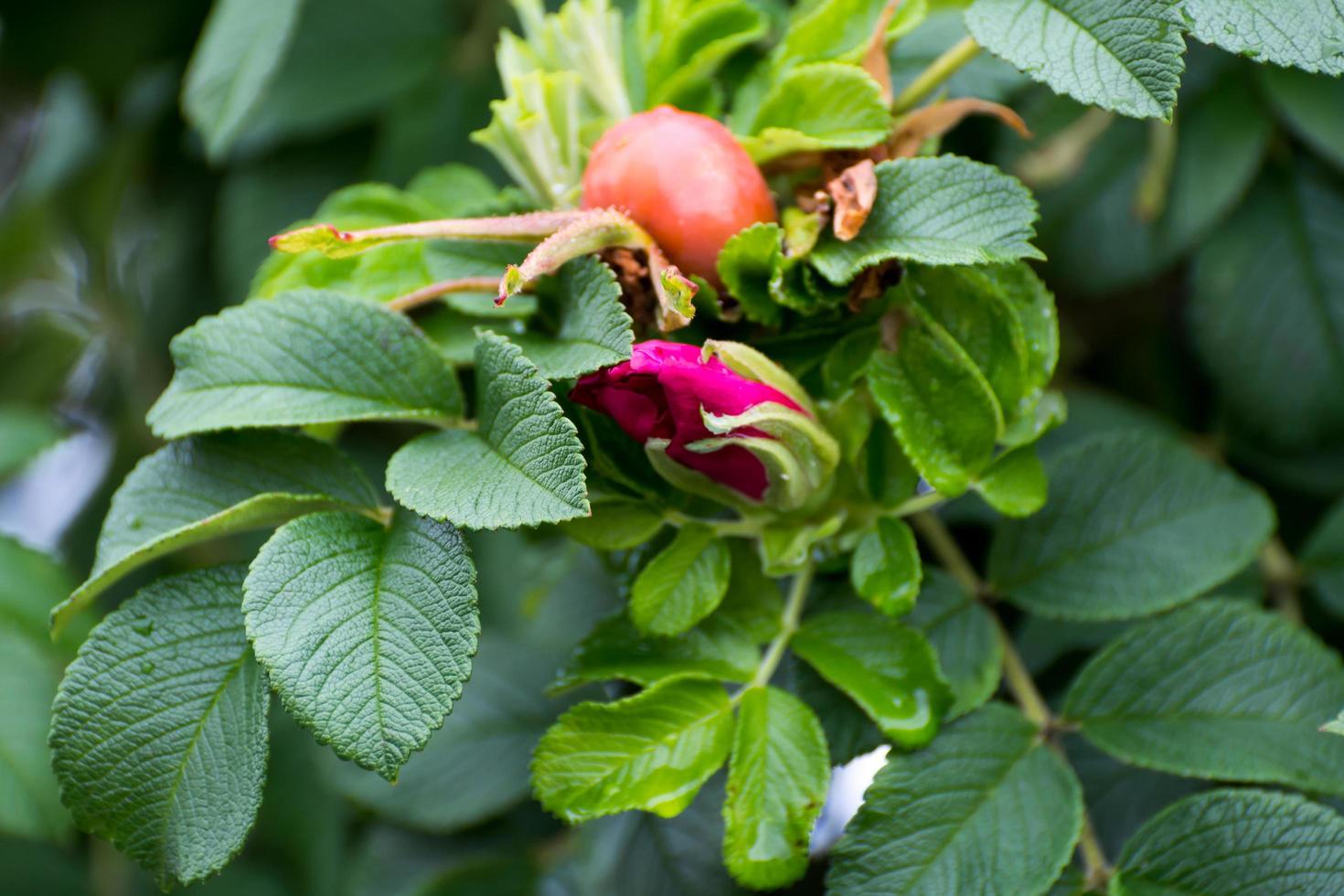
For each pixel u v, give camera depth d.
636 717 0.49
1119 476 0.52
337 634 0.47
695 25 0.51
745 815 0.48
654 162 0.49
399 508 0.49
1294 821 0.48
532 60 0.51
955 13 0.53
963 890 0.48
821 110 0.50
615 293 0.48
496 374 0.47
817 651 0.49
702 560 0.49
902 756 0.49
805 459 0.49
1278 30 0.48
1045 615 0.51
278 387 0.49
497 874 0.54
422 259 0.51
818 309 0.49
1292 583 0.54
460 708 0.55
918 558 0.49
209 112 0.54
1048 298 0.50
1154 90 0.48
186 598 0.49
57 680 0.55
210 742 0.48
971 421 0.49
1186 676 0.50
